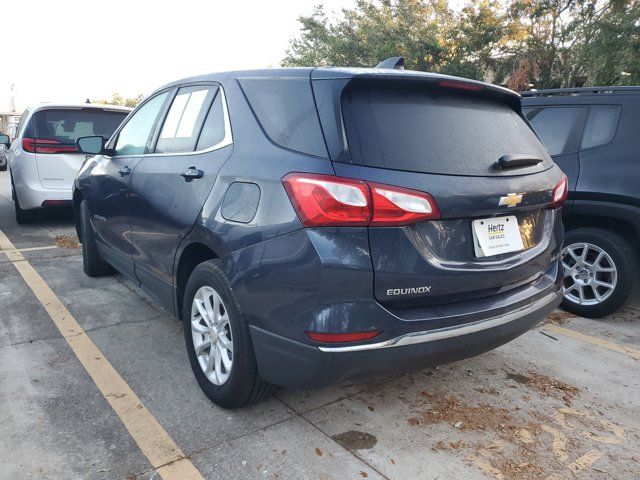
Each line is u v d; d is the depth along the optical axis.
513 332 2.58
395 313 2.21
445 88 2.58
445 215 2.26
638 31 14.52
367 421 2.76
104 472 2.30
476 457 2.50
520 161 2.53
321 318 2.13
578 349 3.78
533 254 2.70
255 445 2.52
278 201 2.29
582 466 2.47
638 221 4.04
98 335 3.71
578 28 16.58
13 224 7.68
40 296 4.47
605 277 4.34
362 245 2.12
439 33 20.95
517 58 18.70
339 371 2.19
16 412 2.71
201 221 2.72
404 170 2.22
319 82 2.39
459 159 2.39
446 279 2.28
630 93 4.27
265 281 2.31
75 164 6.92
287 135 2.42
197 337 2.91
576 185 4.33
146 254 3.49
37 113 6.79
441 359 2.35
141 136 3.82
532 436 2.69
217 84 3.06
